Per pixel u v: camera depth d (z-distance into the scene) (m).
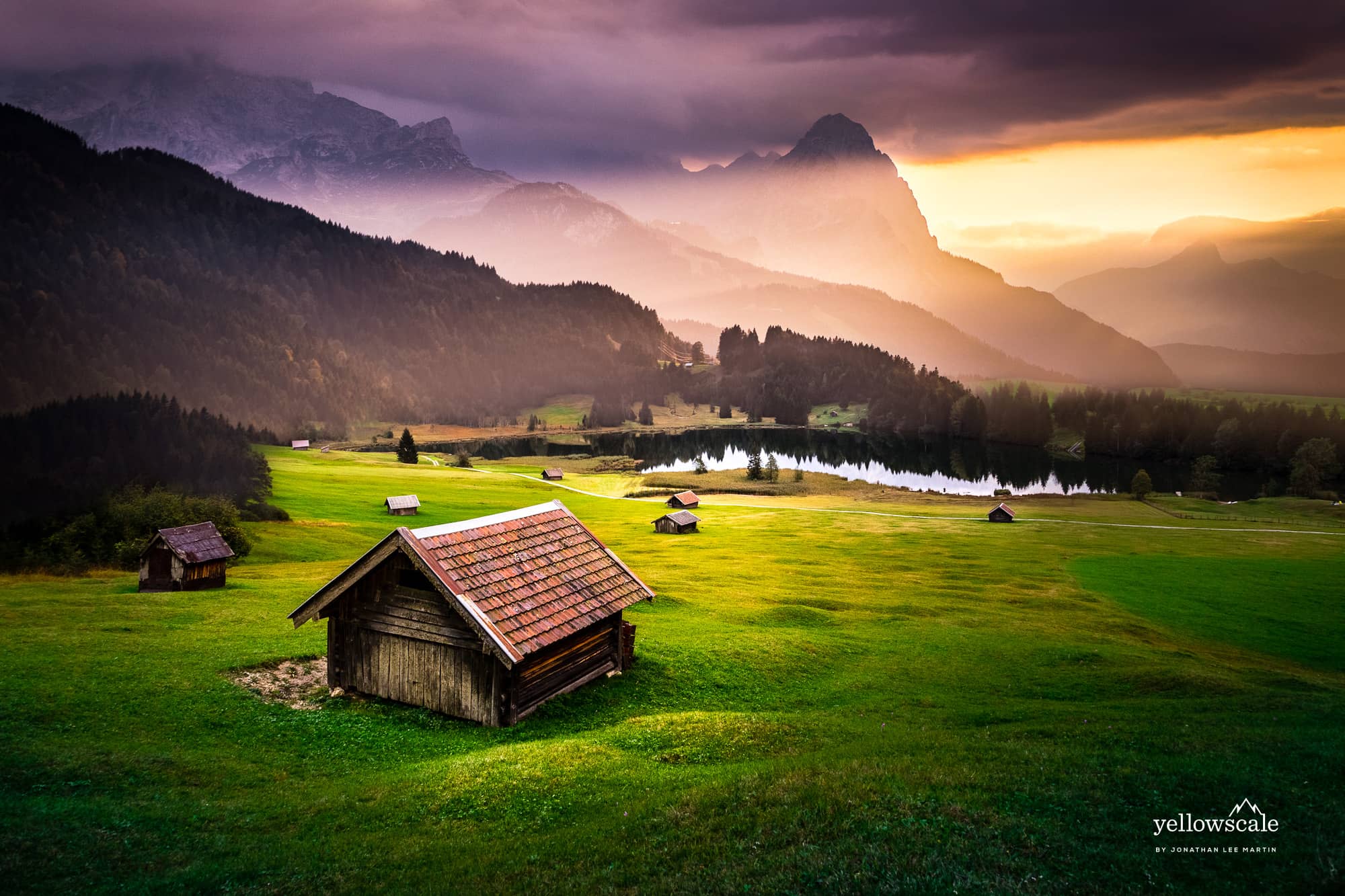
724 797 16.08
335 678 25.89
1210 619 57.38
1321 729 21.52
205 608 40.91
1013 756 18.88
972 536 109.44
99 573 60.47
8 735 20.44
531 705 24.42
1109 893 11.71
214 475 122.00
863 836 13.80
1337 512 143.00
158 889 13.31
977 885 11.89
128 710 23.27
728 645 36.00
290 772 20.22
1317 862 12.35
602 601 27.53
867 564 82.06
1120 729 22.23
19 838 14.61
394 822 16.44
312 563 69.38
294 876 13.92
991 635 46.06
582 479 188.25
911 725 25.84
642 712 26.28
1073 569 79.94
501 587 24.52
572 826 15.87
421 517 114.88
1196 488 191.62
